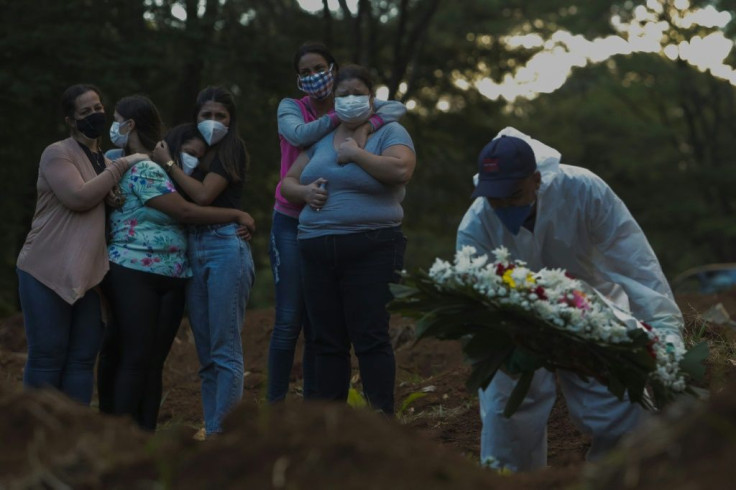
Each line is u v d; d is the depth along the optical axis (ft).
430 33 66.13
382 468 8.50
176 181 16.80
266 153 51.98
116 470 9.14
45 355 15.72
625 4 81.66
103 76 45.96
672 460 8.07
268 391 17.93
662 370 12.08
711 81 89.45
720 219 86.17
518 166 12.24
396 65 58.95
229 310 16.80
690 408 8.44
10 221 52.39
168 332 17.30
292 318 17.92
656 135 89.15
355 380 23.35
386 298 16.30
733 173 86.58
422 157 66.80
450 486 8.50
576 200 12.89
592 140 93.61
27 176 50.96
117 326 16.37
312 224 16.31
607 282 13.43
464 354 12.89
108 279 16.31
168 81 53.57
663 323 13.00
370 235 16.11
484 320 12.09
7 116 47.32
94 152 16.58
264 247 62.18
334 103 17.22
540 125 96.02
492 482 8.95
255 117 52.08
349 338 16.98
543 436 13.91
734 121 93.56
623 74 90.02
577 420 13.75
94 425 9.78
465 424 18.79
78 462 9.21
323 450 8.57
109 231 16.58
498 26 67.31
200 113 17.15
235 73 52.13
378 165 16.03
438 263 11.91
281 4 59.52
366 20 61.62
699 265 95.66
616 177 93.56
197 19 49.93
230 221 16.97
